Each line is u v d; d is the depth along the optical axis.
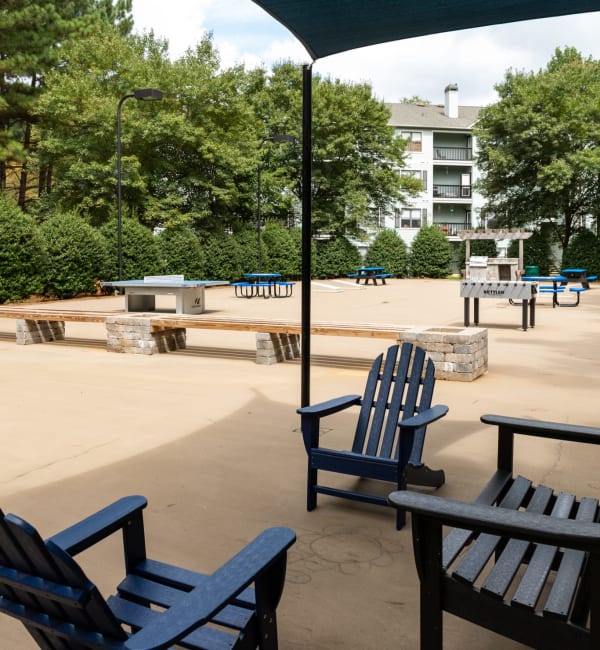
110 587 2.75
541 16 4.06
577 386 7.01
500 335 11.42
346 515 3.54
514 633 1.84
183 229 30.17
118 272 23.94
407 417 3.72
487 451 4.68
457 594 1.93
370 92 38.25
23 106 30.23
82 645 1.61
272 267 32.06
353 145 38.06
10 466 4.41
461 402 6.25
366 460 3.36
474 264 21.59
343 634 2.38
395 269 37.12
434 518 1.88
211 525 3.39
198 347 10.20
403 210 49.44
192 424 5.50
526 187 37.03
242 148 34.00
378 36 4.29
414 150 49.19
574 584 1.93
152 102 31.67
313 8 3.85
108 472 4.27
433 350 7.40
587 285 23.64
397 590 2.71
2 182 35.84
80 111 29.75
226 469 4.32
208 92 32.06
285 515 3.54
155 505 3.69
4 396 6.66
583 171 35.62
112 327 9.73
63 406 6.20
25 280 19.89
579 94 36.44
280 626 2.43
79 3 33.75
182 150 32.91
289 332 8.31
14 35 27.72
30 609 1.64
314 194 38.50
